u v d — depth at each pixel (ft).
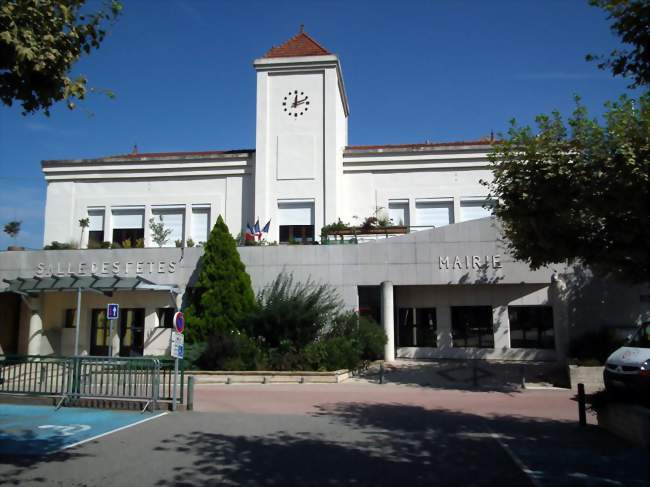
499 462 27.27
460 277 77.46
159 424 37.50
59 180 104.06
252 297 77.66
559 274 73.72
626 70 23.56
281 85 100.07
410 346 81.66
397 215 98.37
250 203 99.71
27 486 22.99
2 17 21.88
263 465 26.50
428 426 37.35
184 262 82.38
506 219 50.98
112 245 90.43
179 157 101.81
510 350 77.87
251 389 57.26
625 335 63.87
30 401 45.98
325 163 96.78
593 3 25.08
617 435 34.09
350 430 35.65
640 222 37.63
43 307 84.89
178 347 44.01
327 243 83.41
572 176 41.60
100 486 23.02
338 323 73.36
